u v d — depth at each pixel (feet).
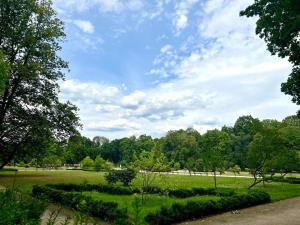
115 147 388.98
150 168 72.28
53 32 94.79
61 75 98.99
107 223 44.01
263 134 98.68
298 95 50.90
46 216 41.22
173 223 48.80
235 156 247.29
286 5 39.93
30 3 91.76
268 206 66.80
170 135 341.62
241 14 52.13
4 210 17.25
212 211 56.80
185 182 122.93
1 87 61.05
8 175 128.88
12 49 93.56
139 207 13.46
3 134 92.94
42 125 90.22
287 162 106.01
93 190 82.84
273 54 52.49
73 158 280.10
